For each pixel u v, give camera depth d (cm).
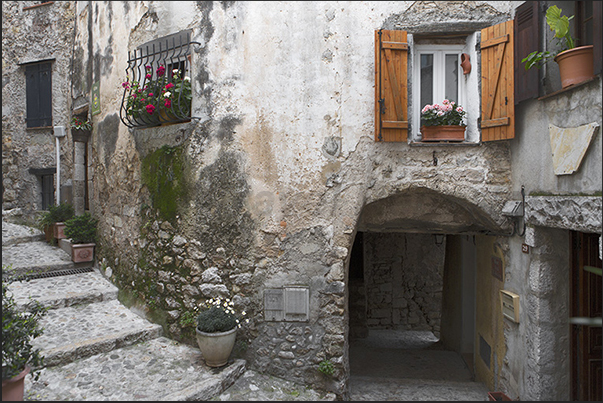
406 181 395
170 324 430
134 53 485
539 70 334
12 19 800
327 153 394
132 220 489
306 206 397
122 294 495
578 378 345
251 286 402
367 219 446
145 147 466
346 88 393
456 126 389
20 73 805
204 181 414
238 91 406
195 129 418
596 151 271
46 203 806
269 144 401
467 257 593
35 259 582
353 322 751
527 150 362
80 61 675
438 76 417
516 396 389
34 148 800
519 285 386
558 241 349
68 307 467
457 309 627
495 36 376
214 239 412
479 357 513
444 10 389
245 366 399
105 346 391
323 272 395
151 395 326
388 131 384
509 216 387
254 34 404
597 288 344
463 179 396
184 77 423
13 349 277
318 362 392
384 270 796
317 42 395
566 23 288
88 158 640
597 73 266
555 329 346
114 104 531
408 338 748
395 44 381
